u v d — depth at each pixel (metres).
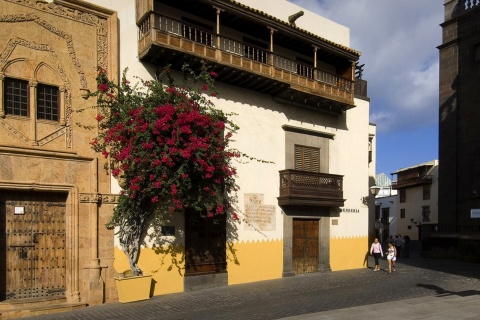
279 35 15.80
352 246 18.17
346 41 19.67
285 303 10.50
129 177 11.41
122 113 11.24
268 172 15.40
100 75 11.44
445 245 24.30
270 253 15.13
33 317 9.68
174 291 12.50
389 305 9.76
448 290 12.34
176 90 12.00
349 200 18.22
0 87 10.26
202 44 13.05
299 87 15.54
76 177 11.21
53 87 11.20
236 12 13.95
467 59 25.44
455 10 26.44
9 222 10.44
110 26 12.16
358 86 19.75
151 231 12.22
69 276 10.91
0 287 10.15
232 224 14.15
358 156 18.84
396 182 49.12
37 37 10.95
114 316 9.59
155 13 12.12
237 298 11.44
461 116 25.56
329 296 11.41
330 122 17.86
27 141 10.58
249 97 15.16
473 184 24.56
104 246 11.43
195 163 11.27
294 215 16.03
